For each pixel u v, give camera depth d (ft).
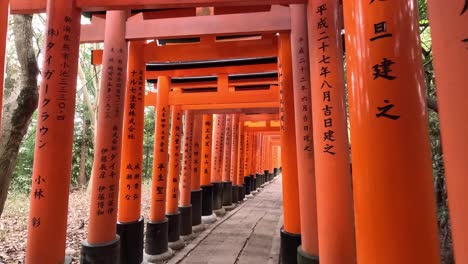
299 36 12.96
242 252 20.16
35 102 14.87
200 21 15.20
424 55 11.94
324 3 10.37
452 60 3.90
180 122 24.58
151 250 19.20
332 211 9.57
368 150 5.37
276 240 22.82
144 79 17.61
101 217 13.52
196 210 27.30
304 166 12.09
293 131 14.47
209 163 31.96
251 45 17.90
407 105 5.24
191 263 18.34
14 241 23.04
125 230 16.17
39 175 10.77
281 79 15.10
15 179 44.55
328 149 9.84
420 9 12.25
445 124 3.93
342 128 9.88
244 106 26.61
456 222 3.76
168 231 21.45
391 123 5.23
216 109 28.76
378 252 5.06
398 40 5.43
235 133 41.68
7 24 8.41
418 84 5.38
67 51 11.29
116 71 14.40
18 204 35.73
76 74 11.68
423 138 5.22
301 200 12.13
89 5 11.57
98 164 13.78
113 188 13.89
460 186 3.73
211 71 21.61
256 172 59.41
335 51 10.18
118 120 14.23
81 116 55.52
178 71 21.71
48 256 10.60
